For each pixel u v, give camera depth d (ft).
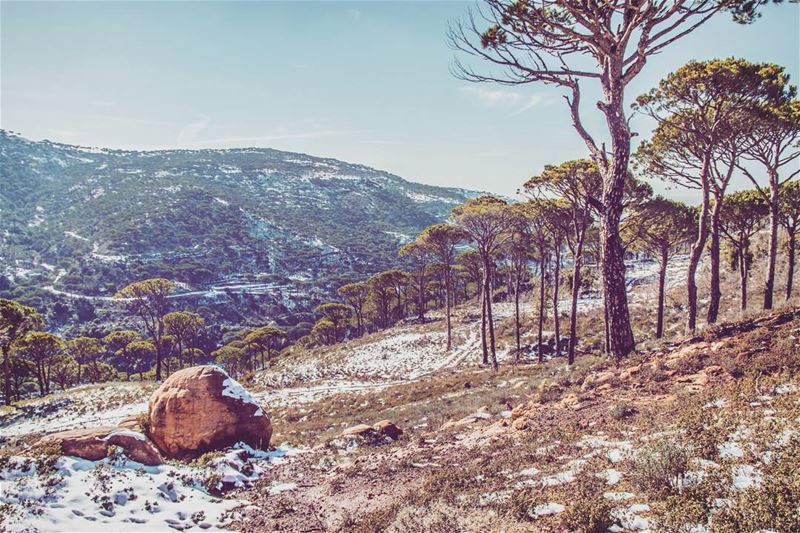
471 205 106.22
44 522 19.63
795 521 13.21
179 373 42.45
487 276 108.27
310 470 34.73
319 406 86.99
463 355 134.31
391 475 29.68
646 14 41.06
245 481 31.83
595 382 37.96
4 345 141.59
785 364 27.35
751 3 40.01
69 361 214.48
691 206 92.84
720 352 33.65
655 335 103.45
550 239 114.11
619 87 46.01
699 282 137.28
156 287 173.37
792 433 18.83
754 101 56.18
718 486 16.52
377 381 119.34
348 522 22.26
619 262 46.32
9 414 116.88
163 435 40.11
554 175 77.36
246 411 41.57
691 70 56.80
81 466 25.91
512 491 20.77
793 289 98.58
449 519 18.83
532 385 48.32
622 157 46.19
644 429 24.64
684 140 64.69
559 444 26.21
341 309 256.32
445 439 36.37
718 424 21.99
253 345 268.41
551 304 160.15
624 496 17.81
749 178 67.46
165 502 24.68
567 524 16.47
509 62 46.93
